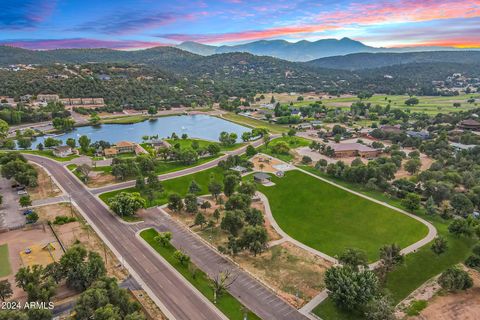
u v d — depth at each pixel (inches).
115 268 4276.6
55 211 5851.4
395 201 6628.9
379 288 3902.6
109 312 3016.7
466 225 5103.3
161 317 3454.7
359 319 3535.9
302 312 3622.0
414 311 3636.8
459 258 4736.7
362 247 5017.2
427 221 5782.5
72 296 3688.5
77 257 3895.2
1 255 4463.6
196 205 6033.5
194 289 3917.3
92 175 7662.4
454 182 7263.8
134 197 5895.7
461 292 3976.4
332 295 3654.0
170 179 7628.0
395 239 5241.1
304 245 5078.7
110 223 5516.7
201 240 5098.4
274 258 4690.0
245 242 4687.5
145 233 5221.5
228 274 4227.4
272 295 3885.3
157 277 4121.6
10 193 6589.6
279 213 6161.4
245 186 6589.6
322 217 6033.5
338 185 7411.4
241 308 3639.3
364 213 6141.7
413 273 4362.7
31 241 4854.8
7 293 3508.9
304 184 7465.6
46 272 3806.6
